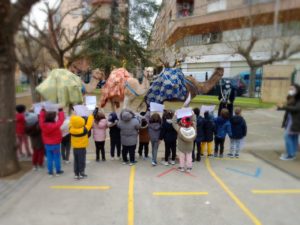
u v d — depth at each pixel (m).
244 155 7.74
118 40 21.28
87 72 18.36
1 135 5.79
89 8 10.20
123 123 6.59
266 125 11.50
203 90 9.01
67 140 6.75
